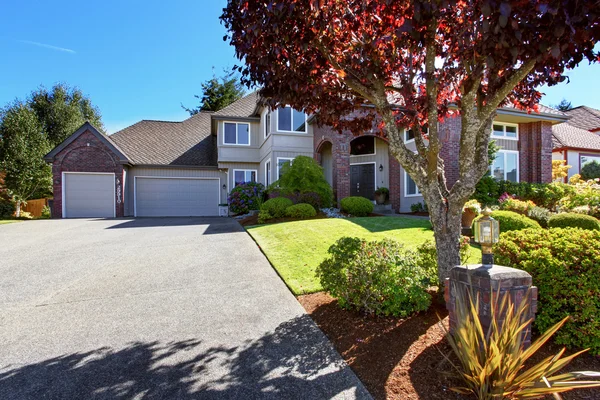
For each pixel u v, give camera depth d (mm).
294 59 3537
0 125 17609
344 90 4367
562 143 17375
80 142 16547
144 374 2666
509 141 13812
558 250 2912
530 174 13922
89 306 4191
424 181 3775
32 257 6820
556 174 15547
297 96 3889
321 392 2375
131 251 7324
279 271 5562
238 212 16234
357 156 16469
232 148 18359
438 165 3945
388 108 3846
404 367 2605
